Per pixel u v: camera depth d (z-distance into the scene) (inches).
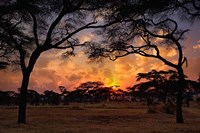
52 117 1156.5
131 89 3688.5
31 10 852.0
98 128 764.6
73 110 1776.6
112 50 1021.8
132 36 997.2
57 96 3801.7
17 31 943.7
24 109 879.1
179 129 749.3
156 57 953.5
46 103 3794.3
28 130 706.2
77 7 876.0
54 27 889.5
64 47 933.8
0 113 1406.3
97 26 918.4
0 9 813.2
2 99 3363.7
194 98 3531.0
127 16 724.7
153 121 1015.0
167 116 1296.8
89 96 4384.8
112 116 1261.1
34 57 886.4
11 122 895.7
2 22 879.1
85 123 910.4
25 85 884.0
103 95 4424.2
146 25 930.7
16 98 3457.2
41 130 708.7
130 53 1000.9
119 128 770.2
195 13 709.3
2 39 1003.3
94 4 856.9
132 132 685.9
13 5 831.7
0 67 1373.0
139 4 668.1
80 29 923.4
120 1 717.9
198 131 708.7
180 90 955.3
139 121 1015.6
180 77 951.6
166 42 1055.0
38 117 1151.0
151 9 679.7
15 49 1087.0
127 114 1408.7
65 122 935.0
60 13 879.1
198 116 1301.7
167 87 2731.3
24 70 884.0
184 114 1437.0
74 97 4335.6
